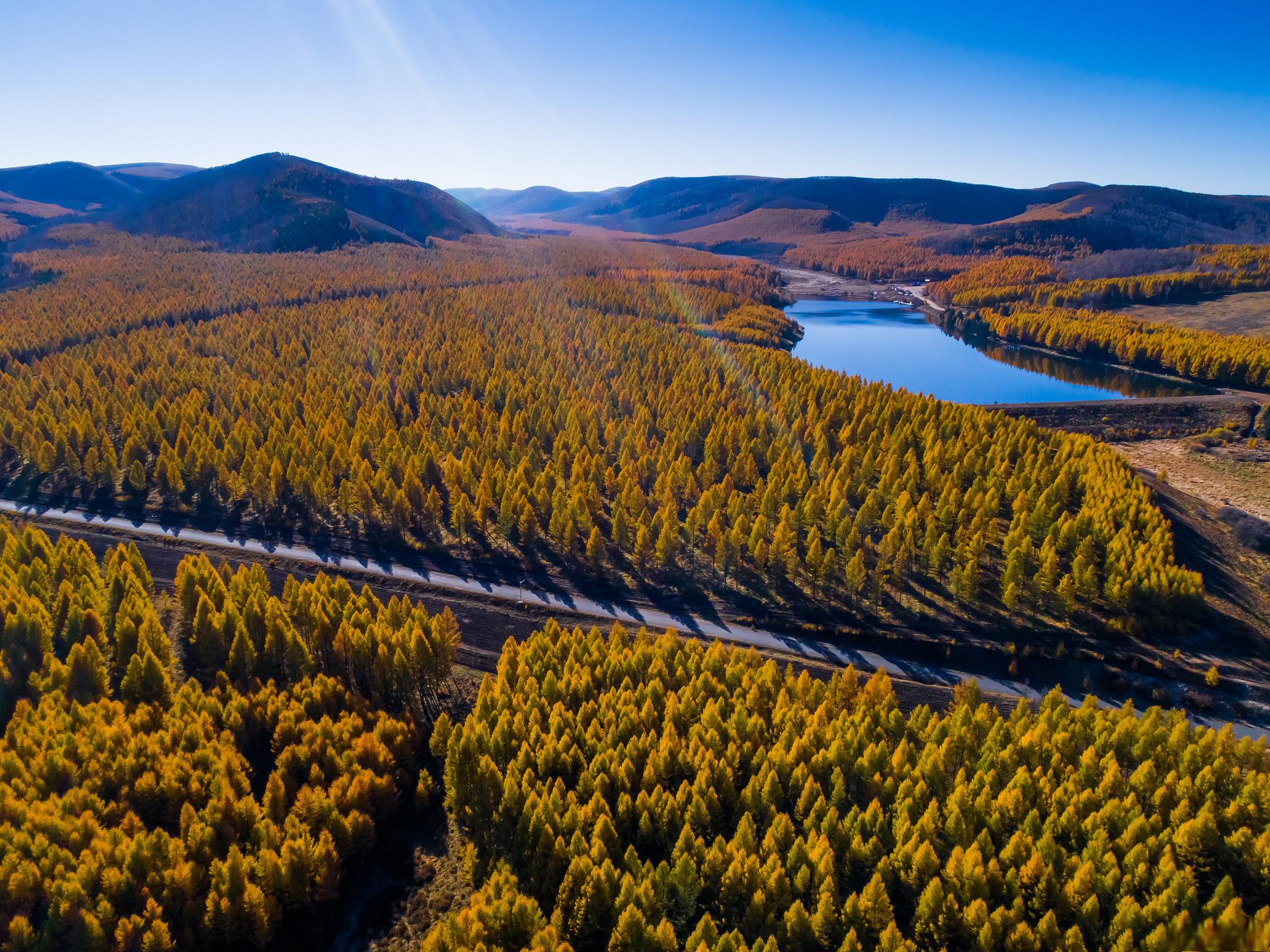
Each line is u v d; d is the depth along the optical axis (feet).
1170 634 238.48
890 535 263.29
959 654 237.04
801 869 141.28
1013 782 159.02
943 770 165.48
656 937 131.44
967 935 135.13
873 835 152.87
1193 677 222.48
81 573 235.61
